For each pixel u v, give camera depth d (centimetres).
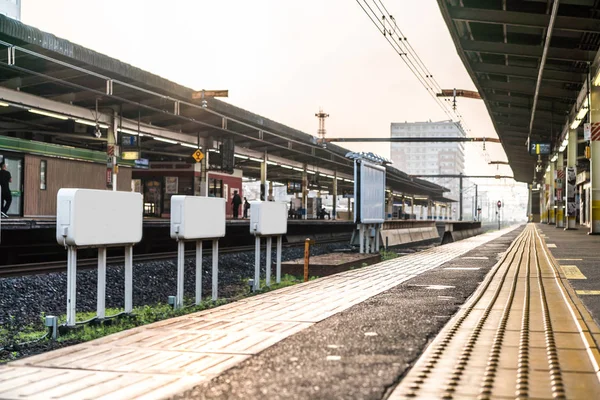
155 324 629
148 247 2181
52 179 2939
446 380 400
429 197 12338
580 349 493
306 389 374
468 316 676
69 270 721
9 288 1155
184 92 3084
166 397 362
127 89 2908
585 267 1318
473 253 2006
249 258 2175
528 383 391
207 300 1058
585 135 2970
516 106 4400
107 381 404
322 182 8731
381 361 454
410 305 771
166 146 4603
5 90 2564
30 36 2120
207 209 965
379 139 5047
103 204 744
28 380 408
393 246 2841
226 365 445
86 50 2398
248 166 5759
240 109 3731
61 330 731
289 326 616
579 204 6203
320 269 1436
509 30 2641
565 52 2741
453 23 2478
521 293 884
